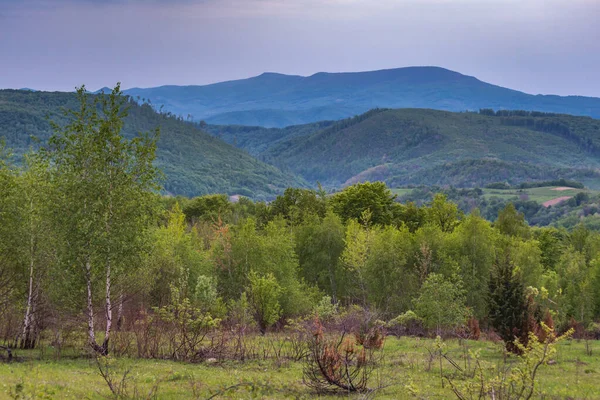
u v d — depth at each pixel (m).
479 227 56.72
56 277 26.25
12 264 28.56
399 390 19.19
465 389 14.80
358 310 32.25
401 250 55.03
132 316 29.48
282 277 47.62
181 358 25.00
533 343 14.55
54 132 26.42
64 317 27.23
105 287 27.14
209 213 98.69
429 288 36.44
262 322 37.59
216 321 26.00
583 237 94.69
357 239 55.47
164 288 37.53
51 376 18.73
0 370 19.19
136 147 27.23
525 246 60.44
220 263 49.44
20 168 29.36
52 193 26.30
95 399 15.51
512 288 28.61
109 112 26.86
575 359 28.73
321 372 18.81
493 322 29.00
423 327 40.16
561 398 18.59
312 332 24.66
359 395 17.50
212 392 17.08
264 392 17.94
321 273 61.25
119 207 26.42
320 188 87.94
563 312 44.97
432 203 83.06
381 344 29.16
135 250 26.62
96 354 23.17
